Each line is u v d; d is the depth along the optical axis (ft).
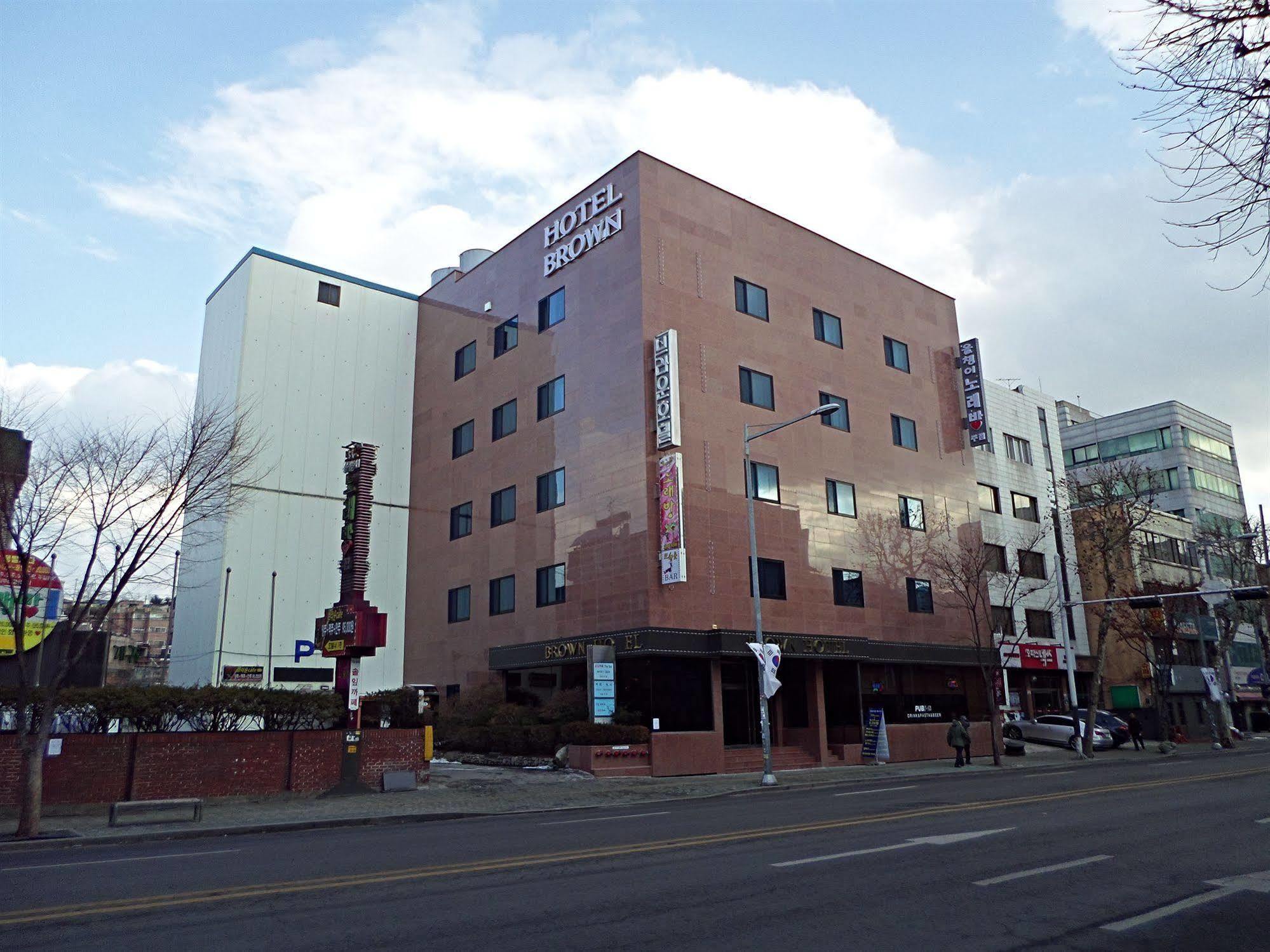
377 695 85.51
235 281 146.00
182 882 33.81
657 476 106.63
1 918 27.63
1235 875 32.58
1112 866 34.50
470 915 26.96
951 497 143.43
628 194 116.16
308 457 142.20
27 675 56.13
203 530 135.23
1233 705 203.31
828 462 125.39
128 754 65.46
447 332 150.71
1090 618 173.47
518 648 117.91
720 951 22.89
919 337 147.33
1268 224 21.90
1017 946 23.39
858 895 29.40
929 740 125.90
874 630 124.57
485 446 136.26
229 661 128.47
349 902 29.07
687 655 101.86
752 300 122.42
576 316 122.01
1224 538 191.31
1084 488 167.63
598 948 23.13
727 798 73.56
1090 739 129.90
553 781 87.04
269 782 70.95
